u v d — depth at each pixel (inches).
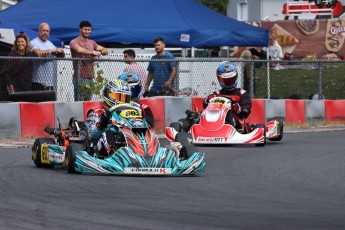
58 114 1798.7
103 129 1251.2
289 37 4202.8
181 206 936.9
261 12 4611.2
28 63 1840.6
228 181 1168.8
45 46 1925.4
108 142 1222.9
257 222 843.4
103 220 838.5
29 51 1887.3
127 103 1247.5
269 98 2246.6
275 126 1766.7
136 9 2381.9
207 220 850.8
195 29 2337.6
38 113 1766.7
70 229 790.5
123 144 1219.2
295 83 2503.7
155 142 1205.7
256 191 1075.9
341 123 2298.2
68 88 1968.5
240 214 891.4
